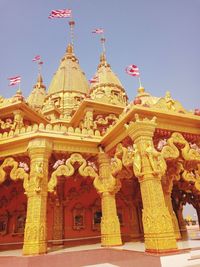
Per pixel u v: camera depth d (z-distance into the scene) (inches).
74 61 1274.6
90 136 522.0
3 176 475.8
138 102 408.8
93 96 939.3
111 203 486.3
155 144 448.1
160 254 314.7
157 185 366.6
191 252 330.0
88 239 599.8
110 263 429.1
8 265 386.3
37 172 438.9
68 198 622.8
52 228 585.9
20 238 588.4
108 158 520.1
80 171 490.6
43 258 393.4
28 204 431.8
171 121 440.8
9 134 498.0
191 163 501.0
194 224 1183.6
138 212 650.2
